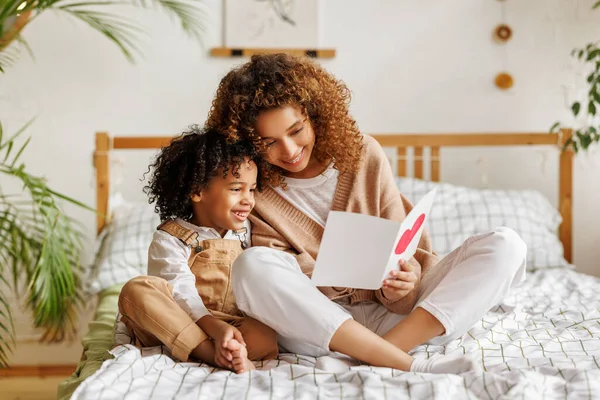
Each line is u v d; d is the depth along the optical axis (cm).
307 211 160
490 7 295
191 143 152
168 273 145
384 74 295
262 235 160
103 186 268
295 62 156
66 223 217
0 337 234
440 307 134
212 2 288
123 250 238
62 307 218
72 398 112
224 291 151
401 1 294
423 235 162
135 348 134
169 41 288
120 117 287
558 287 216
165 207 156
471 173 297
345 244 127
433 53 295
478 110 297
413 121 296
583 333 152
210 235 155
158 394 113
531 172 297
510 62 296
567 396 109
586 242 300
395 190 162
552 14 295
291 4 290
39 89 283
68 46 284
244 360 127
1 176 279
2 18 225
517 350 137
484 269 135
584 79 295
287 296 129
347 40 293
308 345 140
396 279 139
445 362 123
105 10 285
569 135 281
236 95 148
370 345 126
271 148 149
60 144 285
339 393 112
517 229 249
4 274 276
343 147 155
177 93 289
